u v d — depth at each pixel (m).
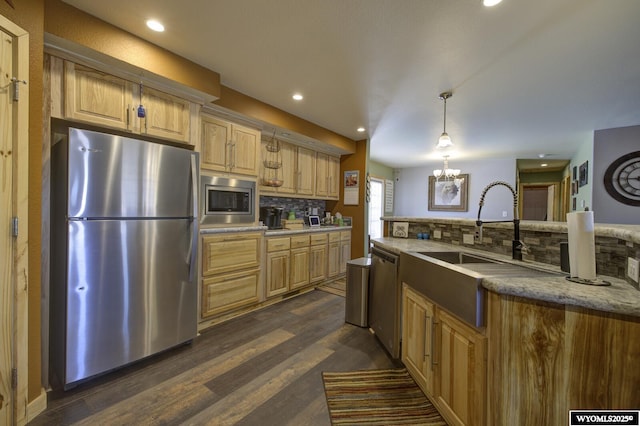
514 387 1.13
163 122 2.28
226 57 2.28
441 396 1.57
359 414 1.59
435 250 2.13
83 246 1.74
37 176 1.54
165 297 2.14
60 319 1.74
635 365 0.94
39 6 1.53
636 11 1.65
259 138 3.30
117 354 1.90
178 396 1.71
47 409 1.58
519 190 8.27
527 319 1.11
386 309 2.27
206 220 2.78
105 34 1.85
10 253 1.39
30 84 1.50
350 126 4.07
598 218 4.15
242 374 1.96
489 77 2.54
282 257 3.46
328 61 2.31
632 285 1.13
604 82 2.62
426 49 2.11
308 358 2.18
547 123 3.85
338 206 5.01
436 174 4.68
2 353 1.37
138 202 1.97
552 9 1.65
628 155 3.96
